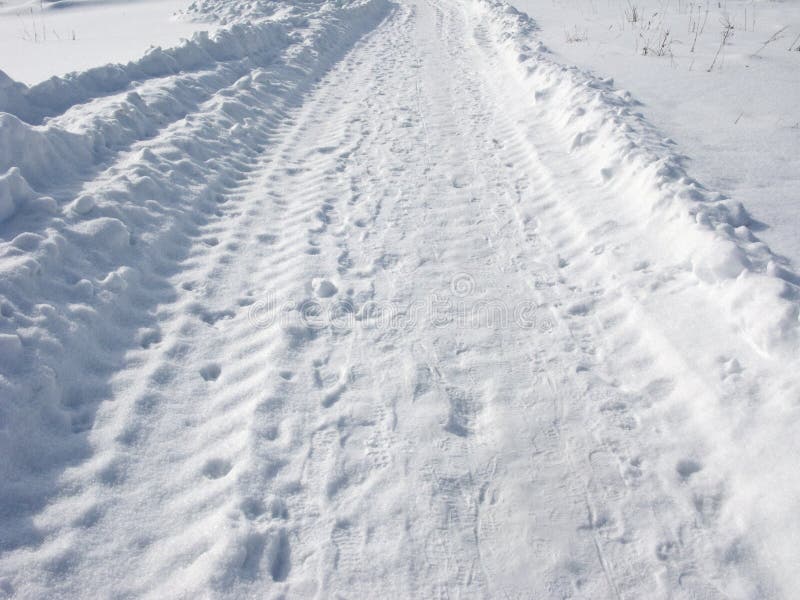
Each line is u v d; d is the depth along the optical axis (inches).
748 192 166.6
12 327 105.0
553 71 288.4
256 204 188.2
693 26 425.4
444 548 84.4
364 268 155.4
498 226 176.6
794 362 98.8
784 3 494.3
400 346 126.6
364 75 364.8
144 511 87.4
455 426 105.9
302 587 78.9
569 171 202.4
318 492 92.7
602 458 98.9
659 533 86.4
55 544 80.2
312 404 110.1
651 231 152.6
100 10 616.1
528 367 120.2
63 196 149.6
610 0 600.4
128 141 199.5
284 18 466.0
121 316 126.3
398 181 208.2
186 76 273.0
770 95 257.6
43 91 211.8
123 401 106.3
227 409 108.3
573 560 83.0
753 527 83.7
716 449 96.4
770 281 113.1
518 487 94.0
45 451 92.8
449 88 327.9
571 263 156.3
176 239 160.2
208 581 77.3
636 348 122.3
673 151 192.2
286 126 266.2
